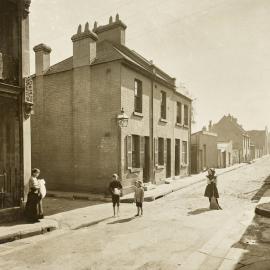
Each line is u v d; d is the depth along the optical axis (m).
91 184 14.93
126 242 7.05
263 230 7.80
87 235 7.76
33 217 8.82
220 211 10.66
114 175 10.20
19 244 7.14
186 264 5.53
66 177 15.78
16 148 9.64
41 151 16.66
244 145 54.91
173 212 10.56
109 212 10.73
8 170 9.69
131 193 14.85
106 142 14.58
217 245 6.59
